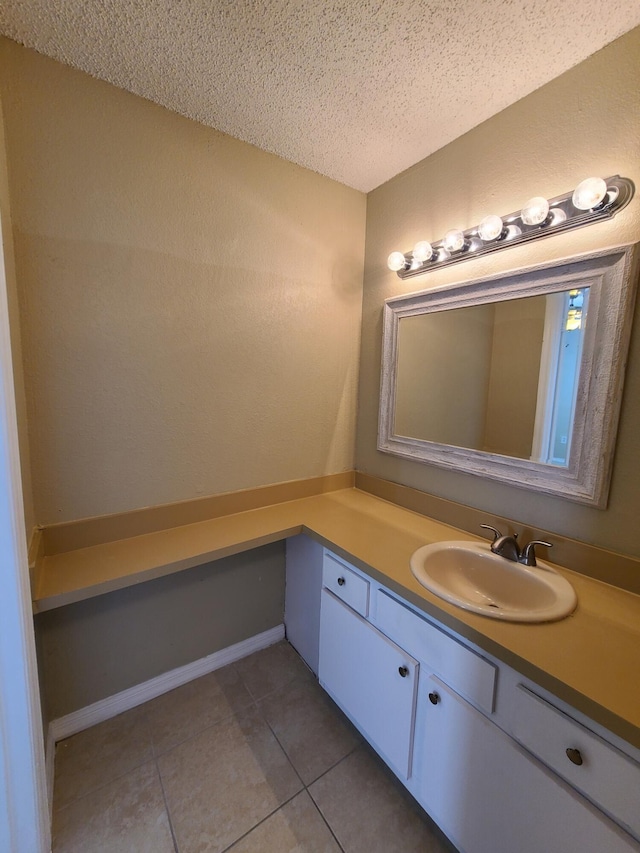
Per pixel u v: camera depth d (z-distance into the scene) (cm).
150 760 133
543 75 112
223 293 150
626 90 100
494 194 133
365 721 130
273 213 159
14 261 108
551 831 80
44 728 123
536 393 124
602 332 107
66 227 117
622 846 69
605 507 111
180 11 93
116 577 113
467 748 95
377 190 180
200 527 151
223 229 147
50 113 111
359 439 200
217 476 159
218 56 108
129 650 149
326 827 114
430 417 160
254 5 92
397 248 172
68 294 119
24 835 93
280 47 104
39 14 95
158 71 114
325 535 144
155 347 138
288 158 158
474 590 127
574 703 73
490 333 137
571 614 97
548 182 118
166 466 146
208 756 135
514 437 131
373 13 93
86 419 127
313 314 177
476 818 95
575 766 76
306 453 185
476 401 142
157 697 158
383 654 120
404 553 129
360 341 195
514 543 124
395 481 180
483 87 118
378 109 129
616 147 103
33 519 118
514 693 86
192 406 149
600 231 107
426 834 113
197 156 138
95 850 107
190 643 165
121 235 126
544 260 120
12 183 107
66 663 136
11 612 85
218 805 120
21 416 106
